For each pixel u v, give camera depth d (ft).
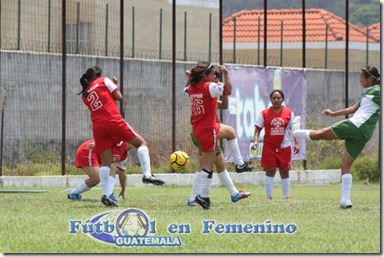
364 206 138.62
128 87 238.89
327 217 117.50
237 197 140.67
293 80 245.04
